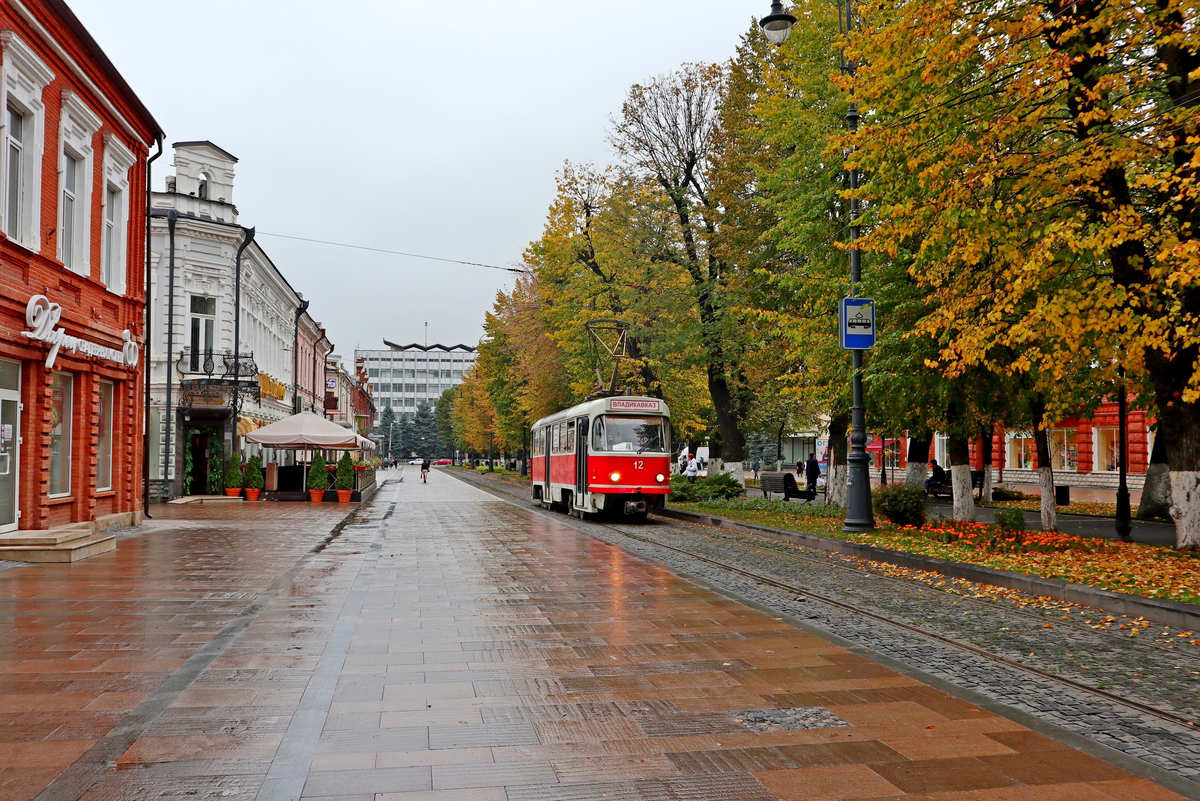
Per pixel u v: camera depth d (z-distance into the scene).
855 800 4.25
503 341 55.12
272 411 41.34
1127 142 11.02
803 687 6.34
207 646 7.51
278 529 19.92
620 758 4.81
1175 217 12.08
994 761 4.81
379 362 182.88
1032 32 11.38
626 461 23.73
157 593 10.39
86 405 17.52
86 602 9.72
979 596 10.63
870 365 17.05
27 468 15.15
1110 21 11.10
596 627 8.52
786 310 23.64
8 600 9.84
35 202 15.02
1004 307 11.73
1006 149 12.21
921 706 5.88
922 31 12.25
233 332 33.00
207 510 26.70
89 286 17.66
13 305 14.16
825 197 18.69
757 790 4.37
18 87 14.43
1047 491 18.22
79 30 16.34
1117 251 12.09
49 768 4.57
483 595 10.49
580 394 34.28
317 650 7.39
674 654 7.37
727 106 26.56
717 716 5.61
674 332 28.02
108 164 18.50
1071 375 16.31
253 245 34.41
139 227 20.45
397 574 12.34
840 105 19.03
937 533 16.75
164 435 29.97
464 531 20.12
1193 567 11.46
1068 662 7.22
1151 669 6.98
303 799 4.18
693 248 29.45
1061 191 11.82
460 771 4.58
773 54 24.89
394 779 4.46
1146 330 10.85
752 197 24.83
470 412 87.50
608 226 30.27
